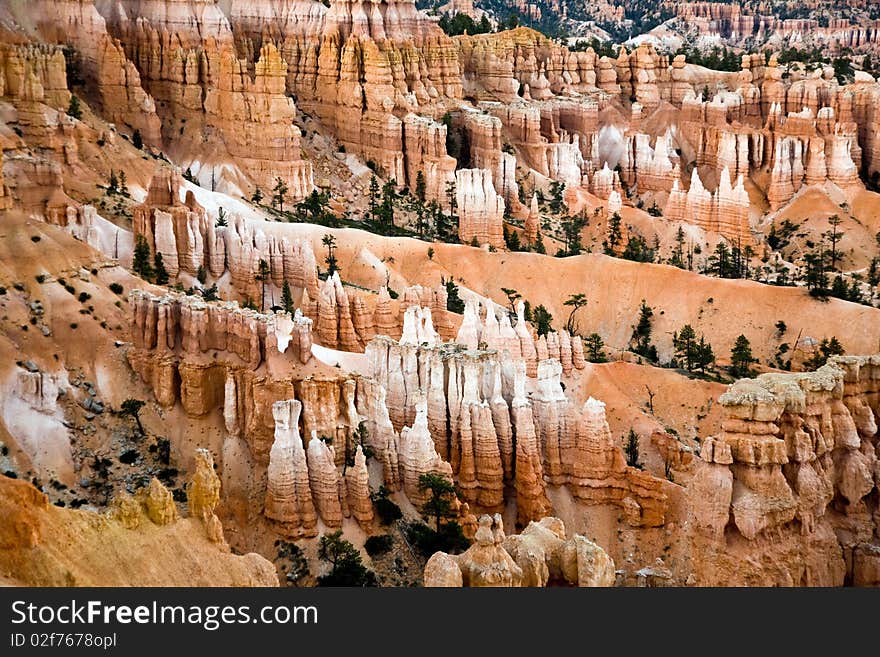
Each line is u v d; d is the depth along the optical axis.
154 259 138.00
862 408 83.75
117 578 63.44
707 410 133.12
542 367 111.12
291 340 103.06
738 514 74.56
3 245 109.38
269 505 94.88
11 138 140.50
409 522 98.69
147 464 99.81
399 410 108.69
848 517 81.44
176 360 104.50
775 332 170.12
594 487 108.25
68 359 104.69
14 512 60.78
